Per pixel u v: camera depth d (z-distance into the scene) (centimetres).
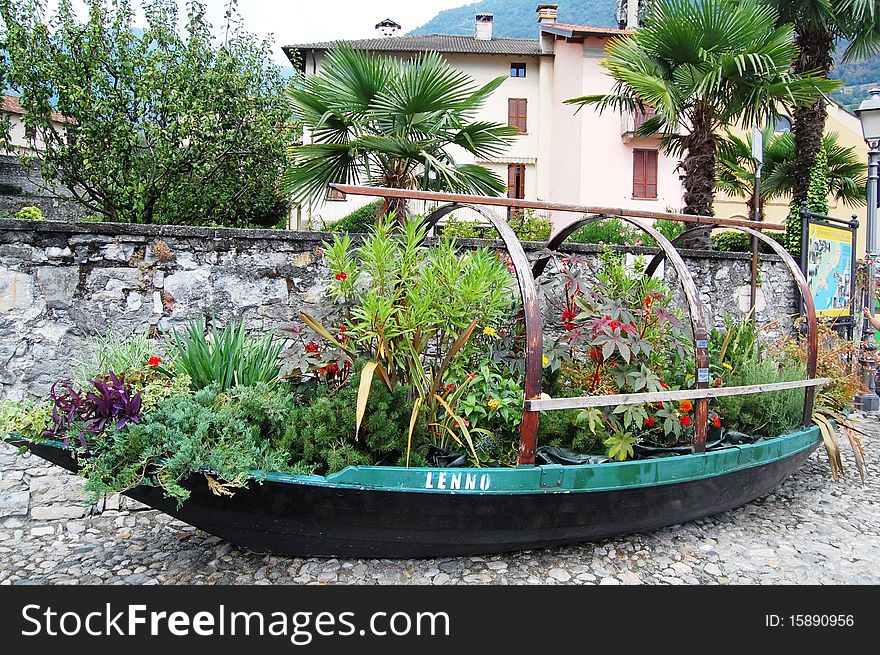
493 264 329
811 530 386
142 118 745
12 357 423
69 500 400
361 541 302
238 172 802
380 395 310
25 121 710
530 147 1870
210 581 312
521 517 304
